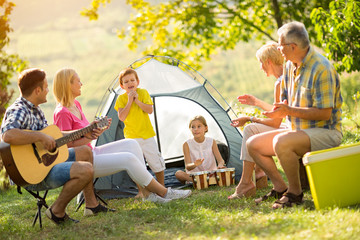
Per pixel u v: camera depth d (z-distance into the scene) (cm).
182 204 416
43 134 357
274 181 407
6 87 794
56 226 375
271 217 332
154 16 1645
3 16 848
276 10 1395
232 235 304
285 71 405
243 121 447
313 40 1329
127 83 510
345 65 730
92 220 386
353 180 343
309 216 319
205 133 617
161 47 1702
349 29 712
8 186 696
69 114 423
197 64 1678
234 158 591
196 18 1592
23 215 452
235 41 1667
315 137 363
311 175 341
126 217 382
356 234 275
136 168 426
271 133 399
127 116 515
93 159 415
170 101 639
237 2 1564
